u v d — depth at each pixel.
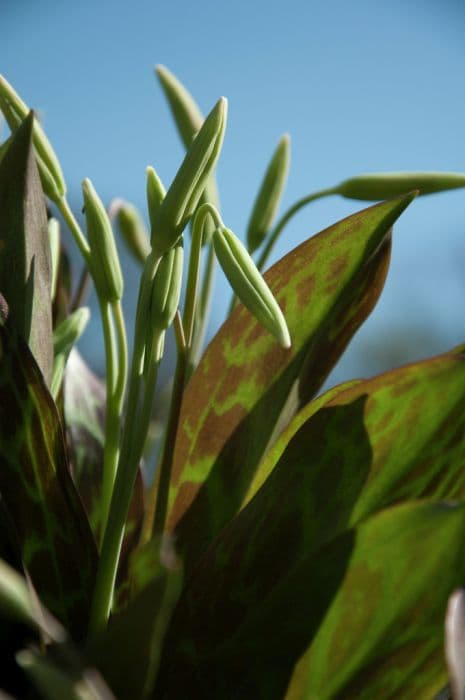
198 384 0.36
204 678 0.30
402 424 0.31
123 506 0.32
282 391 0.36
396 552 0.28
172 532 0.35
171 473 0.34
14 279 0.34
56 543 0.33
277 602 0.30
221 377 0.36
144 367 0.34
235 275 0.32
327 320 0.36
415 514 0.28
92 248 0.37
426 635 0.28
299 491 0.32
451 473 0.31
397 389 0.31
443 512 0.28
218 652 0.30
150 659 0.26
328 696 0.28
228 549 0.31
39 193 0.34
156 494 0.35
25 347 0.32
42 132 0.38
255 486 0.35
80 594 0.33
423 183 0.42
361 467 0.32
